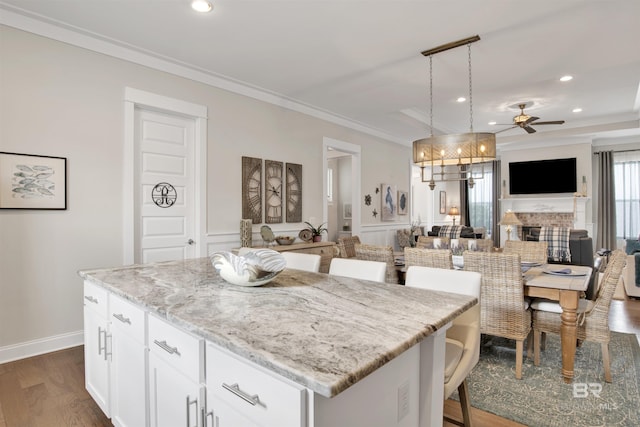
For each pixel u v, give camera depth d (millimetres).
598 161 8078
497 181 9773
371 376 1022
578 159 7668
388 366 1096
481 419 2029
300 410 823
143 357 1465
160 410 1376
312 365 848
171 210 3715
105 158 3191
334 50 3367
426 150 3426
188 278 1884
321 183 5457
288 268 2299
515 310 2518
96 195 3137
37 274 2850
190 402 1196
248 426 970
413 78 4078
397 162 7527
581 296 3080
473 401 2221
